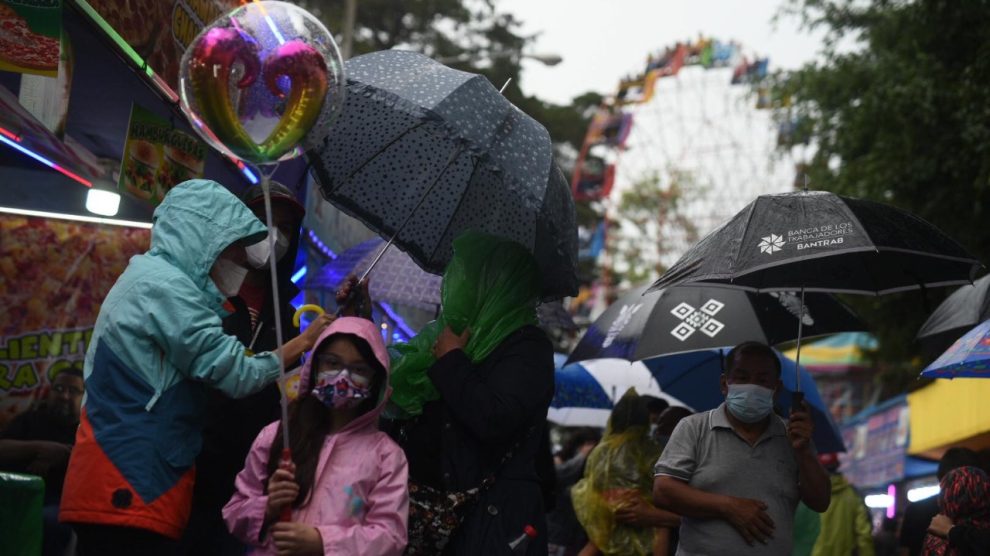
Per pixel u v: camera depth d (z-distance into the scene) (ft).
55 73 15.24
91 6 16.19
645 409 21.93
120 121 19.97
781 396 28.37
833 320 22.04
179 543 13.82
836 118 55.88
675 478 16.58
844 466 86.17
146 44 18.56
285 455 12.10
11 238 18.35
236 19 12.67
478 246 15.01
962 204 47.88
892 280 17.76
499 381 14.26
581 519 21.89
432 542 13.76
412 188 16.87
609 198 137.59
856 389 125.70
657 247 146.61
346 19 59.16
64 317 18.44
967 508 17.39
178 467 12.82
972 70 45.55
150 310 12.78
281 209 16.06
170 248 13.50
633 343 22.56
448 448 14.11
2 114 17.08
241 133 12.59
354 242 37.86
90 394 12.76
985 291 21.52
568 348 87.86
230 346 12.97
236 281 14.08
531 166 14.16
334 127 16.52
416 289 24.07
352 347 12.70
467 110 14.11
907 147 47.70
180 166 21.79
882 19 53.67
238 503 12.69
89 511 12.29
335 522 12.39
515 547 13.76
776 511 16.38
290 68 12.59
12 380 17.92
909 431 57.52
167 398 12.80
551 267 16.42
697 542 16.31
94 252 18.93
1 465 16.94
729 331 21.89
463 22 105.29
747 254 15.61
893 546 45.37
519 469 14.24
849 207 15.96
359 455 12.73
